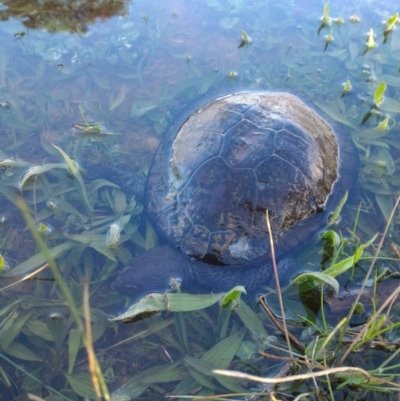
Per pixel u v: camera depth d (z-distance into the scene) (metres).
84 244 0.50
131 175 0.57
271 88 0.67
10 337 0.43
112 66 0.72
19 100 0.66
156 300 0.43
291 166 0.49
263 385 0.40
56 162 0.60
